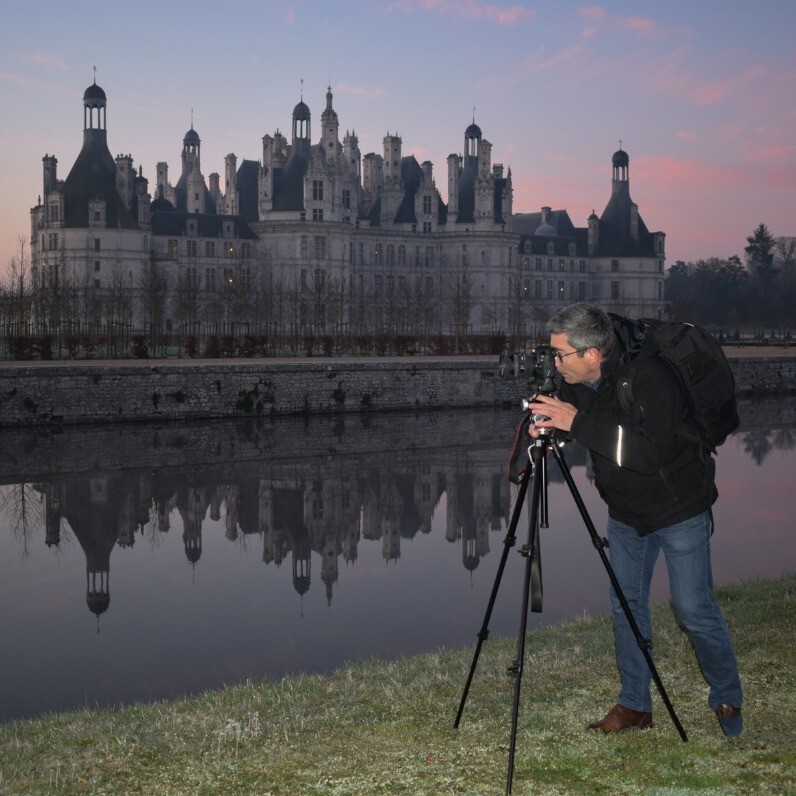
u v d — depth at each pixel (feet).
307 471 103.50
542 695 20.03
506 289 495.41
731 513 75.92
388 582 59.57
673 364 15.42
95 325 271.28
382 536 75.15
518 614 49.32
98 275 408.87
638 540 16.78
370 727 18.44
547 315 476.95
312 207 439.22
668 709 16.66
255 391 146.92
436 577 60.49
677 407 14.98
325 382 153.58
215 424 137.28
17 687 40.57
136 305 397.80
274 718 19.84
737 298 591.37
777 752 15.89
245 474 101.30
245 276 401.08
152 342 214.07
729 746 16.24
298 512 84.38
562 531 71.41
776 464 106.42
